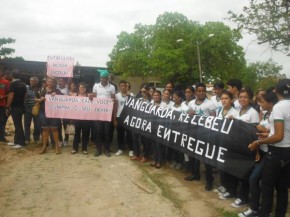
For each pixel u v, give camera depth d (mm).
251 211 4758
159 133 6875
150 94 8172
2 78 8922
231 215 4871
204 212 5008
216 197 5617
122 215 4801
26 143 9047
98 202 5227
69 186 5891
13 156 7730
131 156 8055
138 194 5594
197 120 6074
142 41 44219
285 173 4277
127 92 8297
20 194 5473
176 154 7160
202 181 6434
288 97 4145
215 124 5664
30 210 4883
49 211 4867
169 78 37906
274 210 5047
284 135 4125
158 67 36656
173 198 5516
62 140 9000
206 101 6367
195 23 40250
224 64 39438
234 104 6285
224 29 38406
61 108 7926
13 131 10930
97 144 8016
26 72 21359
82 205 5105
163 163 7535
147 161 7664
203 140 5855
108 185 5984
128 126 7664
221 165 5402
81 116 7922
